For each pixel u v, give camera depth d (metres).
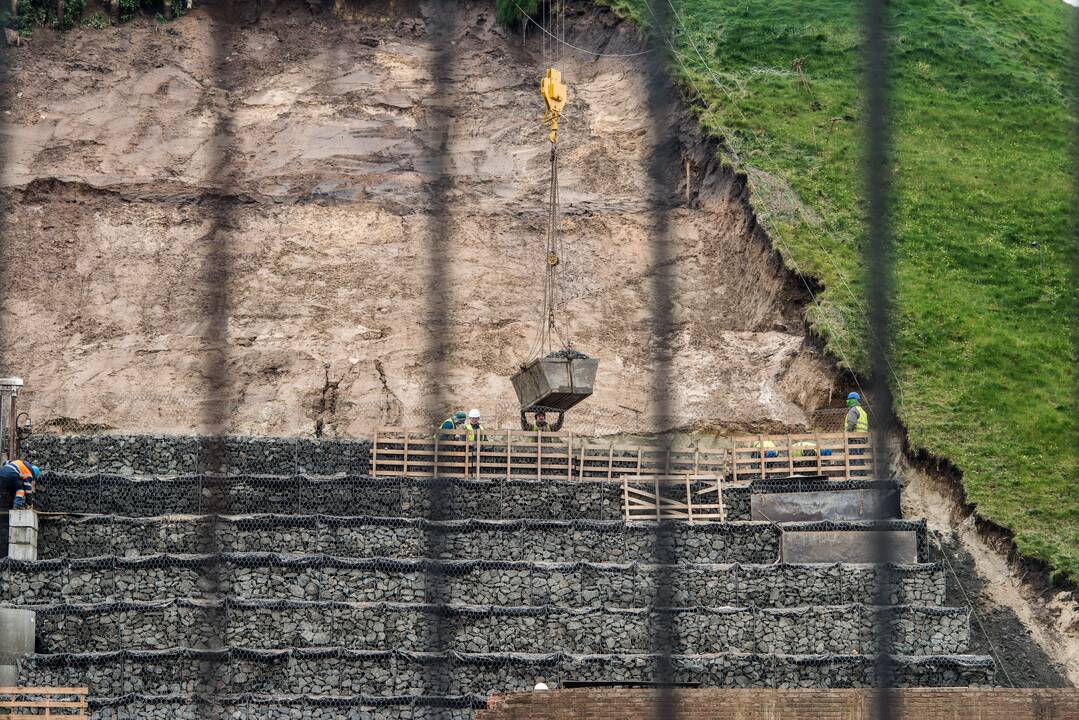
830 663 121.44
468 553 130.50
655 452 141.75
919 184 184.88
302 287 177.12
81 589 123.94
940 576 128.00
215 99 198.75
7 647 118.69
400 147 194.25
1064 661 129.25
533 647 123.38
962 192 184.50
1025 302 168.75
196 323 172.62
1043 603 133.88
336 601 124.19
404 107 199.12
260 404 162.38
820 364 159.50
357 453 139.50
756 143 187.25
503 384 165.50
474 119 198.38
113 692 118.19
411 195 188.38
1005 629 132.25
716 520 135.75
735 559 131.38
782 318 168.25
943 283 170.00
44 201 184.12
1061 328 164.88
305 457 139.12
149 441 138.62
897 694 110.62
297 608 122.56
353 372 165.62
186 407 162.25
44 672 117.75
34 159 188.88
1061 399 154.25
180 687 118.69
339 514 133.75
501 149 194.88
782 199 178.75
